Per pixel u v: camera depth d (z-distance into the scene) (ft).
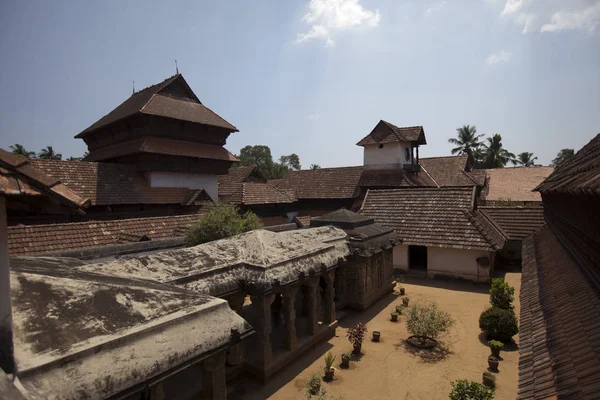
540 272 28.86
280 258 32.63
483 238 57.16
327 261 37.63
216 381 21.49
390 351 35.76
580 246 23.06
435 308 39.45
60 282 17.15
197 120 88.17
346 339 38.52
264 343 29.99
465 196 67.00
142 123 80.33
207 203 78.89
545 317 19.52
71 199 12.60
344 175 132.57
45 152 182.80
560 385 12.71
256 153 240.12
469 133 197.57
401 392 28.73
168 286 22.77
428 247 62.39
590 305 17.02
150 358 16.76
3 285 12.56
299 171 146.92
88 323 15.99
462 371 31.63
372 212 74.08
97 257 37.22
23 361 13.06
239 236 36.01
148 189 78.48
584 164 25.91
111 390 14.84
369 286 48.32
